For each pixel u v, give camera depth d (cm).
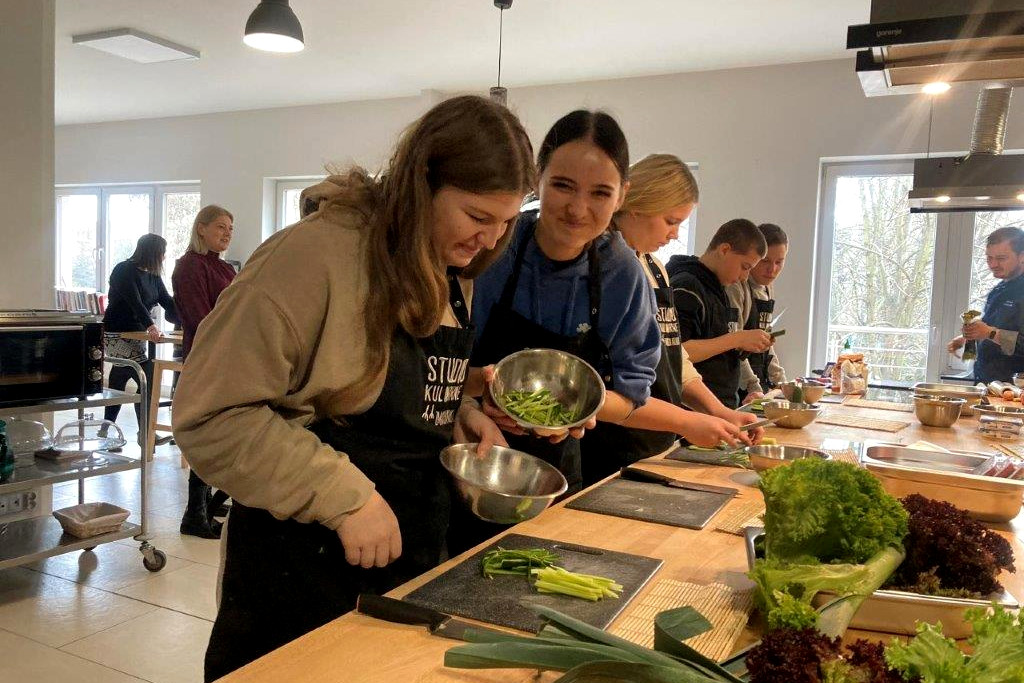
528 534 140
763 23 480
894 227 554
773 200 566
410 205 118
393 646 96
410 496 136
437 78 637
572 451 196
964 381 468
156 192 859
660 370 226
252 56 592
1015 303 430
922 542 104
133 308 549
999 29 219
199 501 386
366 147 720
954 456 178
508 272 183
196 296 474
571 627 85
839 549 99
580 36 517
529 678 89
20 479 289
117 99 745
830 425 288
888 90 295
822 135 550
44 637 278
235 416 112
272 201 788
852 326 571
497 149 117
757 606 106
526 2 460
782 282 567
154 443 531
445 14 484
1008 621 72
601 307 184
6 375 271
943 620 98
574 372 168
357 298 119
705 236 589
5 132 329
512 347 184
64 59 612
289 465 113
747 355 397
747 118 571
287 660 91
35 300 344
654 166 208
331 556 128
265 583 126
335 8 477
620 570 122
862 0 438
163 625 291
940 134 517
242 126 783
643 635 99
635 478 183
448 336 137
